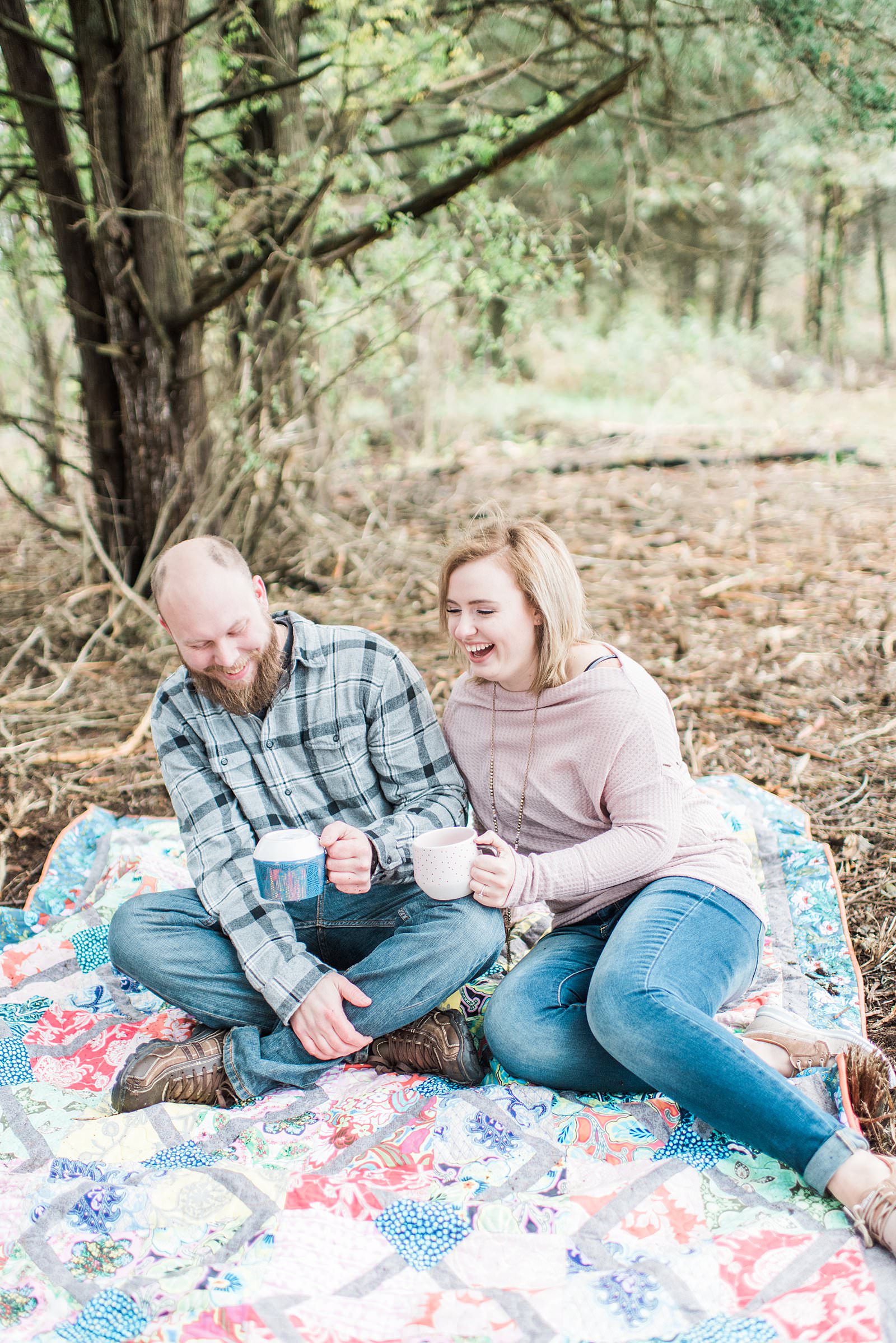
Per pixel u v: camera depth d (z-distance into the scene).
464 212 5.13
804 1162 1.79
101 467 5.43
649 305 13.07
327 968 2.23
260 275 4.83
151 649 5.00
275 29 5.09
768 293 14.09
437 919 2.22
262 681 2.32
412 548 6.42
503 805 2.43
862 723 3.95
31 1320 1.67
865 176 7.46
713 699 4.22
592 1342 1.58
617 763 2.24
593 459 8.88
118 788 3.81
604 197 8.57
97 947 2.79
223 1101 2.23
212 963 2.30
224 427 5.42
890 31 4.54
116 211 4.61
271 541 6.14
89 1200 1.87
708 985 2.05
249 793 2.43
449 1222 1.80
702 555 6.16
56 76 5.59
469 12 4.84
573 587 2.26
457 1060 2.20
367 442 9.20
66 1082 2.33
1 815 3.68
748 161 7.89
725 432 9.76
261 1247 1.75
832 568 5.72
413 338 7.34
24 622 5.41
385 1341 1.59
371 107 4.79
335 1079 2.25
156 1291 1.69
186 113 4.89
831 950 2.67
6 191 5.06
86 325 5.24
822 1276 1.66
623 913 2.24
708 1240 1.76
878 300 13.05
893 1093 2.07
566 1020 2.14
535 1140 2.01
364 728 2.44
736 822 3.10
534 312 6.23
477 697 2.43
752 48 5.00
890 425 9.54
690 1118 2.03
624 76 4.38
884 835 3.22
